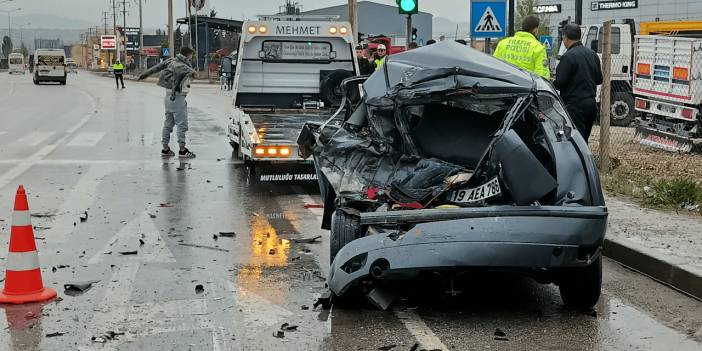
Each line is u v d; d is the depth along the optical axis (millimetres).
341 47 15203
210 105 31828
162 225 9055
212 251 7836
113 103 33531
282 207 10289
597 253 5598
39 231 8641
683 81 15453
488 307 6105
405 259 5453
